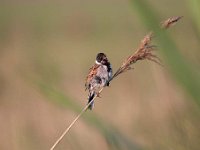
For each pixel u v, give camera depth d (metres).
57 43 55.88
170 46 3.73
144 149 5.53
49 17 84.06
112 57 45.28
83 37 60.00
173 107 5.45
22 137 12.50
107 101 22.55
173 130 5.46
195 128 5.12
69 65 44.12
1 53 39.81
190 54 4.03
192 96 3.67
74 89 30.84
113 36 57.62
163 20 4.11
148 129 6.22
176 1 6.37
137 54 6.22
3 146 13.69
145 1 3.76
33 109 14.91
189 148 5.26
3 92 24.47
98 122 5.59
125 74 27.70
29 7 97.94
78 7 95.56
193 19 3.86
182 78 3.68
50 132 14.68
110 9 86.62
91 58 48.03
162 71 5.80
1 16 85.38
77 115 5.55
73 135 7.86
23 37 56.97
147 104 7.30
